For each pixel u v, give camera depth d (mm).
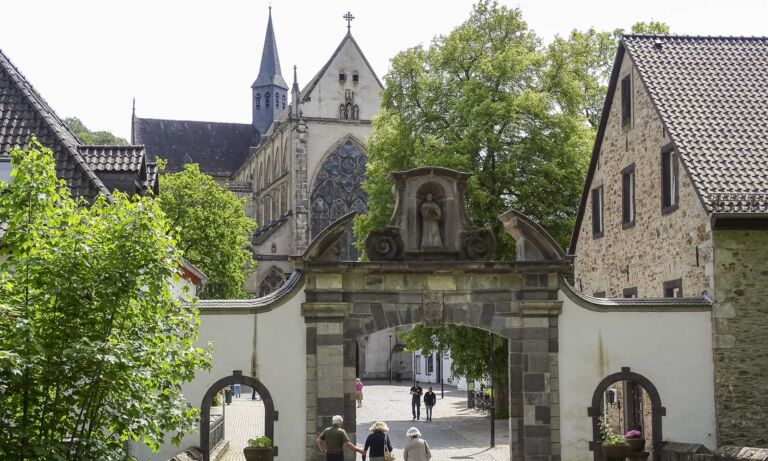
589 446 25422
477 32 44906
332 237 25062
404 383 80125
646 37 31172
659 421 25375
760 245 25281
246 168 106438
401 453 33156
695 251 26266
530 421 25375
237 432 40750
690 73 29406
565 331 25578
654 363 25516
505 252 42031
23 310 15508
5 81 30969
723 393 25266
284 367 24891
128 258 16000
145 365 15938
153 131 115562
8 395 14898
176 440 17078
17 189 15953
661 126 28531
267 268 81938
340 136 82562
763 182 25375
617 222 33031
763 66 29734
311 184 82188
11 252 16141
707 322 25578
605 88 47938
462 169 40688
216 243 60812
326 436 21922
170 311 17016
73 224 16016
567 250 41062
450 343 42469
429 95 44312
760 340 25250
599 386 25469
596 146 34844
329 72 83000
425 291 25484
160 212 16516
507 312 25672
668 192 28641
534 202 41781
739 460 21672
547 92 42938
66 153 29125
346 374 25109
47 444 15086
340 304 24969
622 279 32562
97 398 15945
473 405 53656
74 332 15688
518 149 41594
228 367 24781
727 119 27578
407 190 25625
